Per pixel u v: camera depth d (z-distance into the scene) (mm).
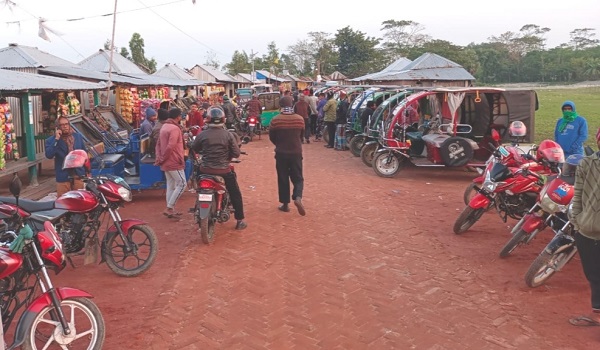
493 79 95188
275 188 11398
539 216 6312
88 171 7582
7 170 9922
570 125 9219
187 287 5770
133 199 10289
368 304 5305
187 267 6402
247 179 12562
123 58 24734
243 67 91000
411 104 13094
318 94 25125
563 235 5555
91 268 6434
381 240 7512
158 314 5055
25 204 5090
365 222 8500
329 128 19031
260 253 6930
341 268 6367
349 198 10367
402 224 8383
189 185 11273
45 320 4039
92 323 4234
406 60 28906
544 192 6102
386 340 4535
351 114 17750
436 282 5902
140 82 20172
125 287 5805
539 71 93000
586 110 34312
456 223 7691
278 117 8805
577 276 6082
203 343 4496
